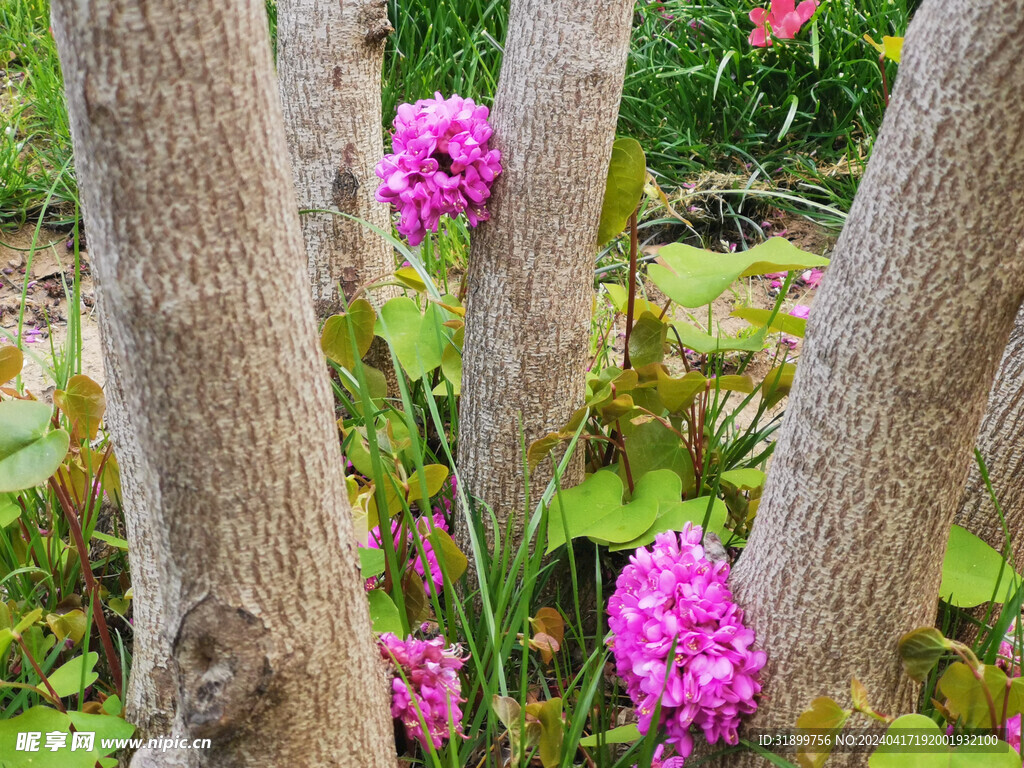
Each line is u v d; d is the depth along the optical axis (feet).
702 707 2.62
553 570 3.16
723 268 3.05
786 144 4.87
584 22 2.83
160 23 2.14
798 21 3.97
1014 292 2.43
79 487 3.13
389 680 2.72
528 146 2.91
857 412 2.51
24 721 2.63
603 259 4.18
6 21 5.80
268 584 2.34
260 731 2.40
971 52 2.35
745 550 2.72
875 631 2.60
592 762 2.78
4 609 2.84
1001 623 2.70
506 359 3.04
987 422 2.90
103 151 2.17
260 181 2.23
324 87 3.49
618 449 3.21
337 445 2.40
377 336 3.65
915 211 2.42
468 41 4.98
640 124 4.87
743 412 3.84
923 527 2.54
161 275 2.20
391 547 2.83
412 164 2.93
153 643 2.71
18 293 4.41
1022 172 2.36
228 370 2.25
